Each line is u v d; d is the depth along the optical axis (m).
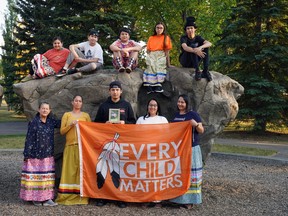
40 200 5.88
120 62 7.00
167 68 7.40
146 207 5.98
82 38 18.00
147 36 18.70
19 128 20.58
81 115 6.23
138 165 5.94
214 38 17.39
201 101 6.92
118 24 18.34
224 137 16.61
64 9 19.27
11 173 8.77
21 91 6.85
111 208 5.88
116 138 5.97
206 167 10.20
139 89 7.27
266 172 9.53
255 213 5.82
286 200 6.66
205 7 17.14
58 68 7.30
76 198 6.07
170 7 17.31
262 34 16.22
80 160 5.97
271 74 17.53
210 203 6.34
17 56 27.42
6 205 5.97
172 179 5.94
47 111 5.97
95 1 18.52
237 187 7.60
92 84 6.86
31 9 24.69
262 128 17.53
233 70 18.23
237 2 18.23
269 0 17.25
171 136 5.94
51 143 6.02
